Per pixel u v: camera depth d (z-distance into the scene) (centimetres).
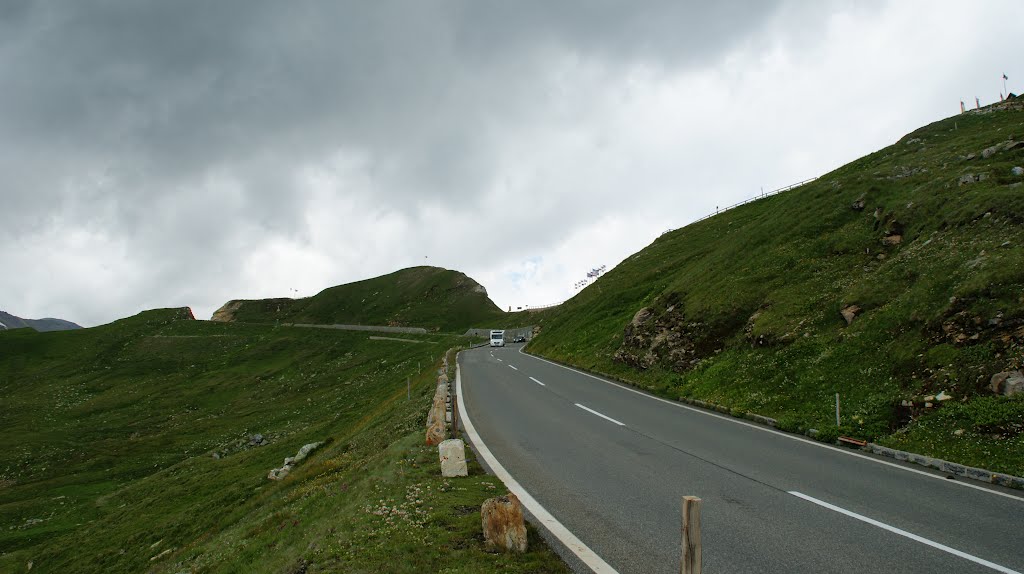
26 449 7300
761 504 813
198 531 2634
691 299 2972
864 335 1681
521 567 580
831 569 575
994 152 2512
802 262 2605
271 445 4978
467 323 15550
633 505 820
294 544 918
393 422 2239
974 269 1522
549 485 941
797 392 1628
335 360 12175
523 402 2084
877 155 4678
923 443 1123
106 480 5741
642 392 2314
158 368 13662
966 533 678
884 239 2342
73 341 16100
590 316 4844
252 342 15700
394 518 786
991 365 1209
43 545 3703
